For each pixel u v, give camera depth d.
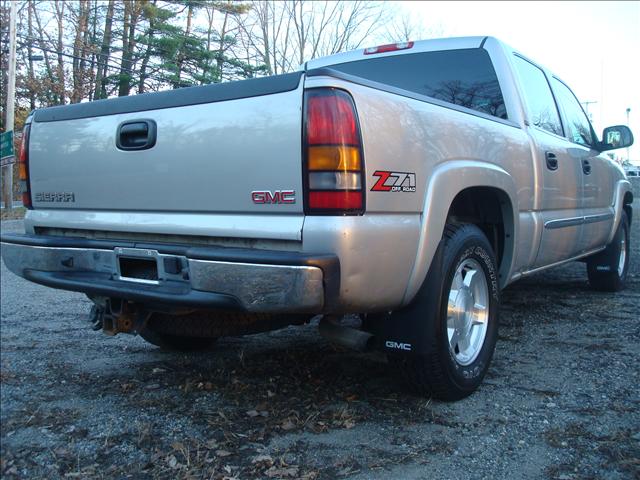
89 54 27.06
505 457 2.73
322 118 2.56
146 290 2.92
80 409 3.44
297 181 2.62
